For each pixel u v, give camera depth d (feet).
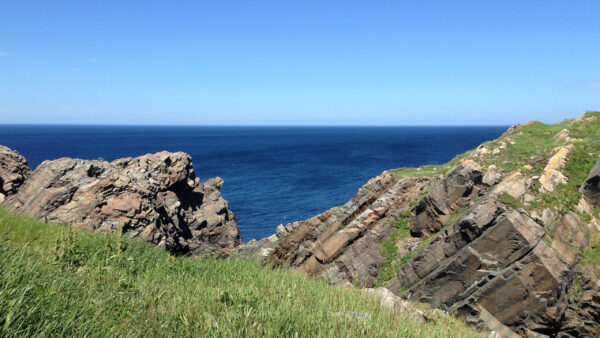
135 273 33.78
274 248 103.60
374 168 385.70
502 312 55.72
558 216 61.87
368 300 34.53
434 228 77.41
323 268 89.30
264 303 24.75
